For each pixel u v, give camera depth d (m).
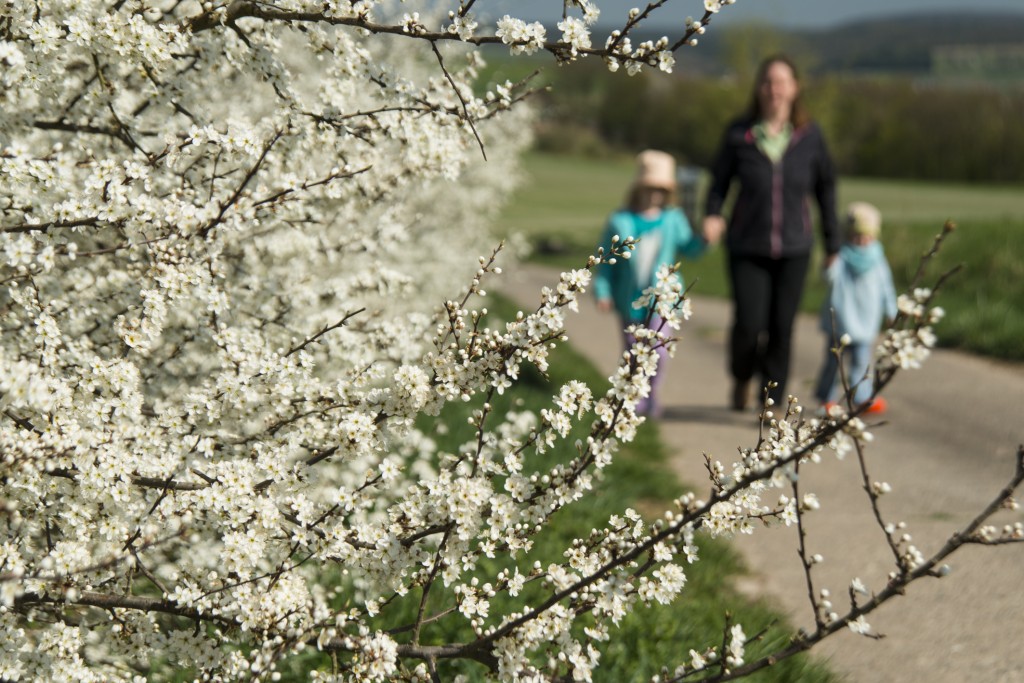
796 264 8.73
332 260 4.38
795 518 2.58
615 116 70.75
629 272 8.51
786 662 4.25
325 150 3.69
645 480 6.96
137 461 2.75
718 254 26.86
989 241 17.50
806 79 43.59
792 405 2.60
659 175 8.51
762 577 5.47
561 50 2.88
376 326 3.93
